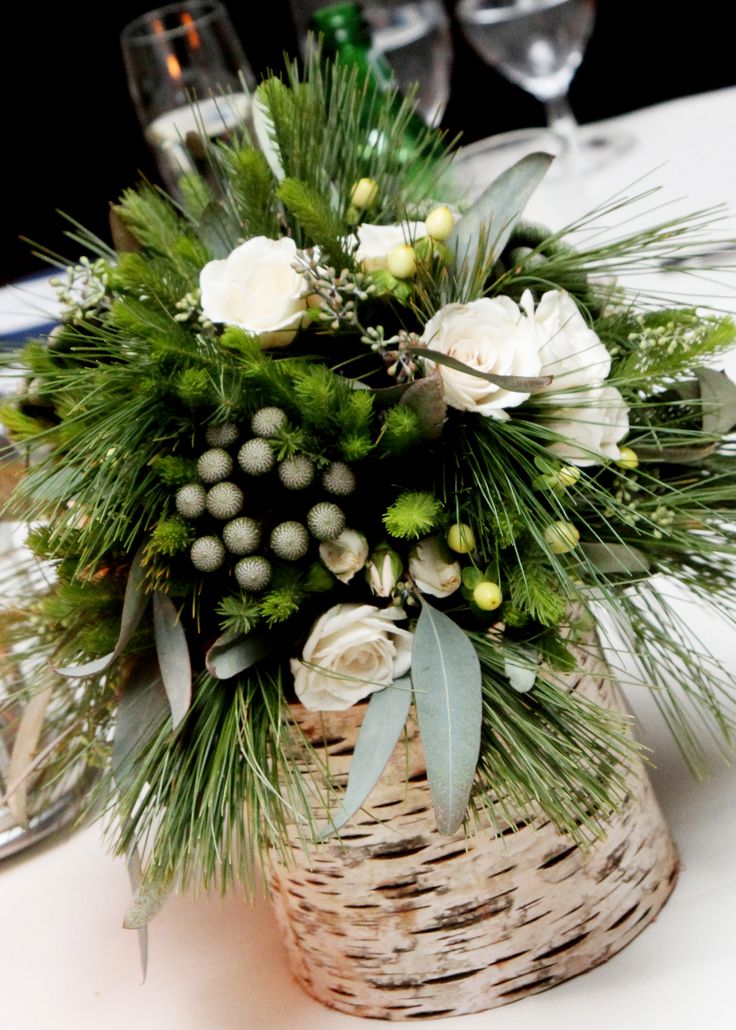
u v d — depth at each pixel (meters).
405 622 0.86
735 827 1.01
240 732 0.84
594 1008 0.92
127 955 1.07
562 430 0.86
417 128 1.15
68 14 3.14
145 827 0.86
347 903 0.92
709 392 0.90
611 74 3.52
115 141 3.25
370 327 0.87
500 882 0.91
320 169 0.94
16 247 3.18
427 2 1.71
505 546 0.85
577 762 0.86
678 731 1.08
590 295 0.94
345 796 0.83
